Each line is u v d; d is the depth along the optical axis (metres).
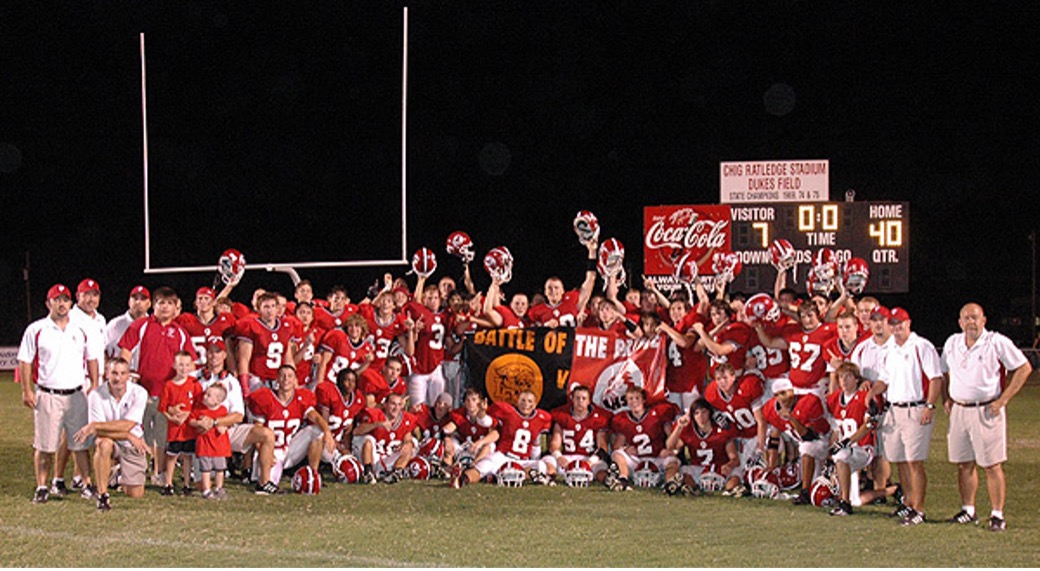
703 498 9.40
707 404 9.88
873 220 19.28
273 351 10.47
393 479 10.23
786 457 10.18
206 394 9.34
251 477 9.99
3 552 7.13
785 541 7.52
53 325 9.04
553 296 11.90
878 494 9.20
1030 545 7.42
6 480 10.18
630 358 10.78
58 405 8.99
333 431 10.42
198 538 7.56
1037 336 39.31
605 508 8.84
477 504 9.01
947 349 8.17
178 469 10.61
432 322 11.84
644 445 10.14
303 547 7.27
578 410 10.39
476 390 10.93
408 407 13.06
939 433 14.27
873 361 8.63
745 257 19.58
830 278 11.38
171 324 9.77
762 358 10.23
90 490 9.31
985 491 9.68
